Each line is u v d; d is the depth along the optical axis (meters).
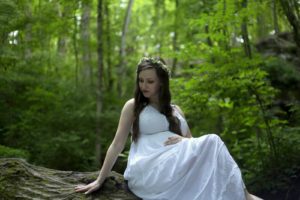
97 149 7.62
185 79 6.54
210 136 2.99
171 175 2.91
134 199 3.02
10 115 6.95
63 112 7.61
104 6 9.98
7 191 2.97
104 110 8.80
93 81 10.47
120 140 3.11
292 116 6.75
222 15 5.58
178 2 11.23
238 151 6.24
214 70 5.64
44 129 7.26
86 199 2.94
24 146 6.80
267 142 5.84
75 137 6.96
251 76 5.52
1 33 6.08
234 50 5.84
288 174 5.24
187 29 9.74
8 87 6.74
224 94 5.80
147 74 3.12
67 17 8.12
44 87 7.55
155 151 3.06
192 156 2.93
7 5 5.46
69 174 3.30
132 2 12.06
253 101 5.85
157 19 13.95
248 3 5.56
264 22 10.20
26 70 7.37
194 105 6.10
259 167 5.62
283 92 7.91
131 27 15.02
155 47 13.70
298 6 5.91
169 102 3.21
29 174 3.13
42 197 2.93
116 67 12.00
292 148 5.50
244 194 2.86
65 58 10.41
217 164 2.88
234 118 6.15
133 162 3.09
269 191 5.20
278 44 9.52
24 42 7.13
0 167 3.13
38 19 7.24
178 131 3.20
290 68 8.11
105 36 10.66
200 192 2.86
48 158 6.86
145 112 3.17
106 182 3.13
